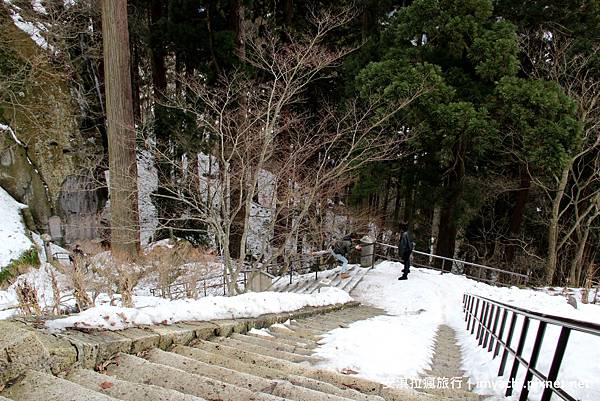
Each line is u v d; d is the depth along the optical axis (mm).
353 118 12172
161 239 13461
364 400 2631
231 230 13000
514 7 12719
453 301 10070
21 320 2670
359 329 5500
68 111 14719
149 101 19172
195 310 4371
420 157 13008
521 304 8719
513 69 10359
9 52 13227
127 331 3027
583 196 14609
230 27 13359
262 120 10078
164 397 2021
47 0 13516
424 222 16594
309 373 3197
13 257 10352
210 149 11688
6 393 1841
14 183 13047
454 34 10641
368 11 15336
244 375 2639
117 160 10867
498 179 14000
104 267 9500
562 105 9812
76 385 1901
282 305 6352
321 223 12297
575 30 12305
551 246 12906
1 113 13148
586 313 7121
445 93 10328
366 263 13273
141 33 15195
